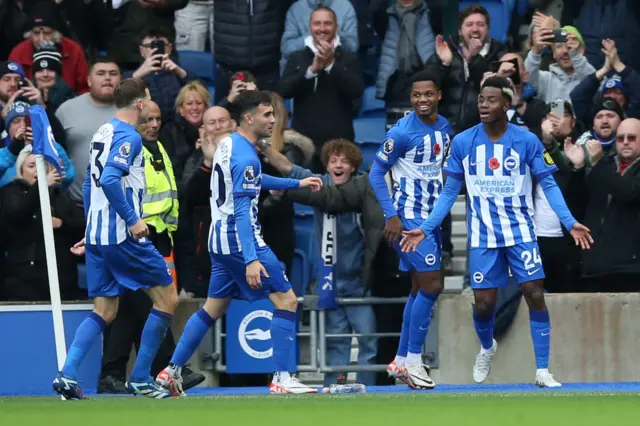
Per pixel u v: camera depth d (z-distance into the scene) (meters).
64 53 42.47
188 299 34.81
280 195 34.16
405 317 31.56
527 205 30.83
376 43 46.41
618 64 39.91
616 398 23.42
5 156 35.59
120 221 27.95
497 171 30.59
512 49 45.16
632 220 34.91
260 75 44.22
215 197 28.97
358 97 40.47
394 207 30.88
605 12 43.75
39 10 42.41
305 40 40.50
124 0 44.56
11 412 21.36
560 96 40.56
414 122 30.83
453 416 18.80
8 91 39.34
